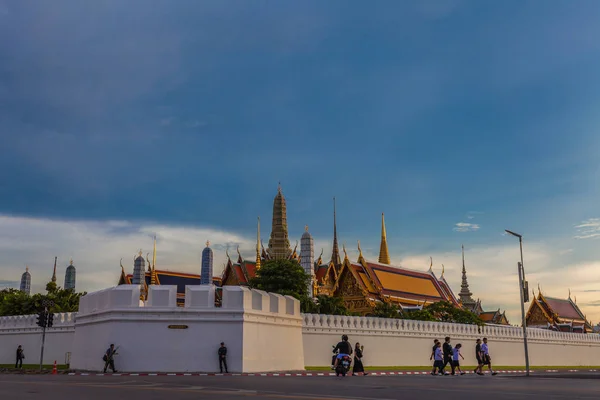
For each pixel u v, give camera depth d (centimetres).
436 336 6097
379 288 8919
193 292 3806
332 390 2055
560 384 2567
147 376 3183
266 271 6147
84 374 3469
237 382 2539
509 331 7119
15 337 5494
